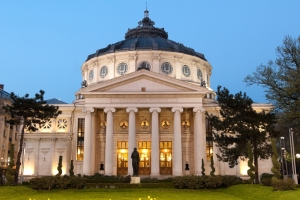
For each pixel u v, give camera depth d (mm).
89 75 68438
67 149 59375
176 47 65562
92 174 52281
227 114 41156
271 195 27578
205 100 62656
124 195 32531
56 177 39469
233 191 35094
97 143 57094
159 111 53062
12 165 40406
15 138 74312
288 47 35031
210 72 72875
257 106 57000
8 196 31312
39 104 42844
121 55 63875
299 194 25141
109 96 53625
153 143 51938
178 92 53188
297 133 46156
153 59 62844
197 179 39719
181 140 55906
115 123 57625
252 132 38594
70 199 28562
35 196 31688
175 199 28703
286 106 34656
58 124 60719
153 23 77438
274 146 34062
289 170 73125
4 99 70438
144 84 54281
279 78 34844
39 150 59594
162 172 55781
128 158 51750
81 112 60719
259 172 55812
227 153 41156
